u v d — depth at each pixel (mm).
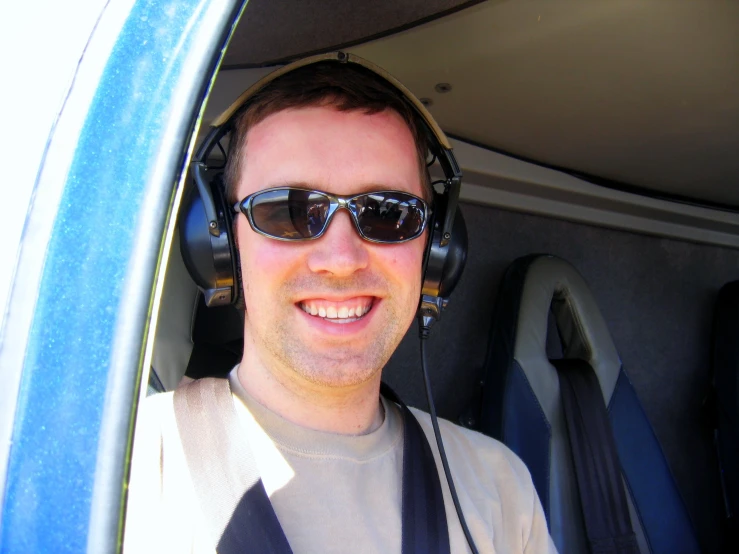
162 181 458
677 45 1286
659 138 1782
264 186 867
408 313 924
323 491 828
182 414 849
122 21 503
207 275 879
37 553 413
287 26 1203
